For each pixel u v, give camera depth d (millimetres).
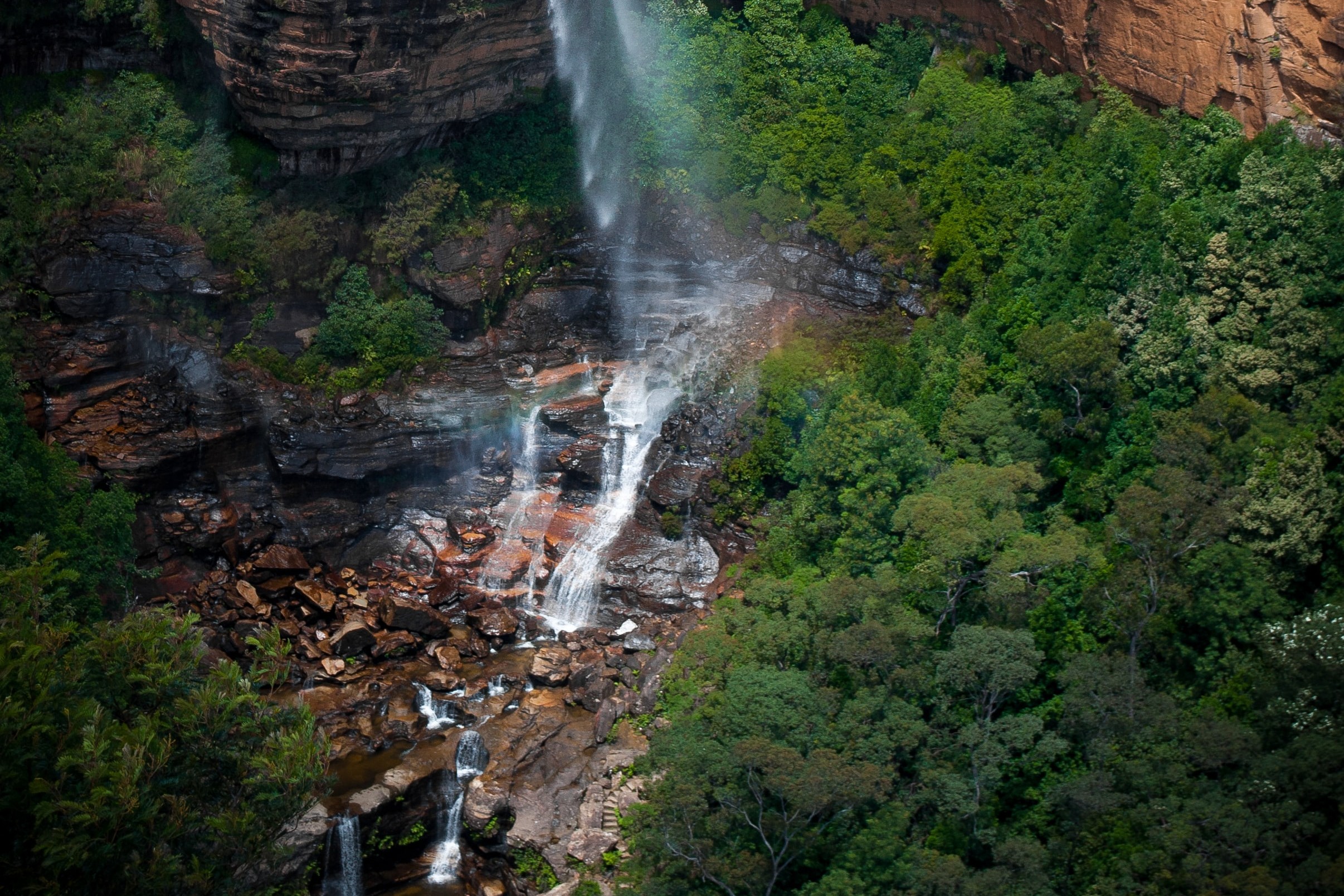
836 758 61094
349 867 74438
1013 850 62375
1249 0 82188
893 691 67688
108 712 53625
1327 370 74000
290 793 57219
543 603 89688
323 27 85875
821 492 81625
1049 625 72625
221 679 57312
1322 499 68938
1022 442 79875
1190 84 87312
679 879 63750
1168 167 85000
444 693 82875
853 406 80688
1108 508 77500
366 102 90938
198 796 56031
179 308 91875
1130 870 59500
